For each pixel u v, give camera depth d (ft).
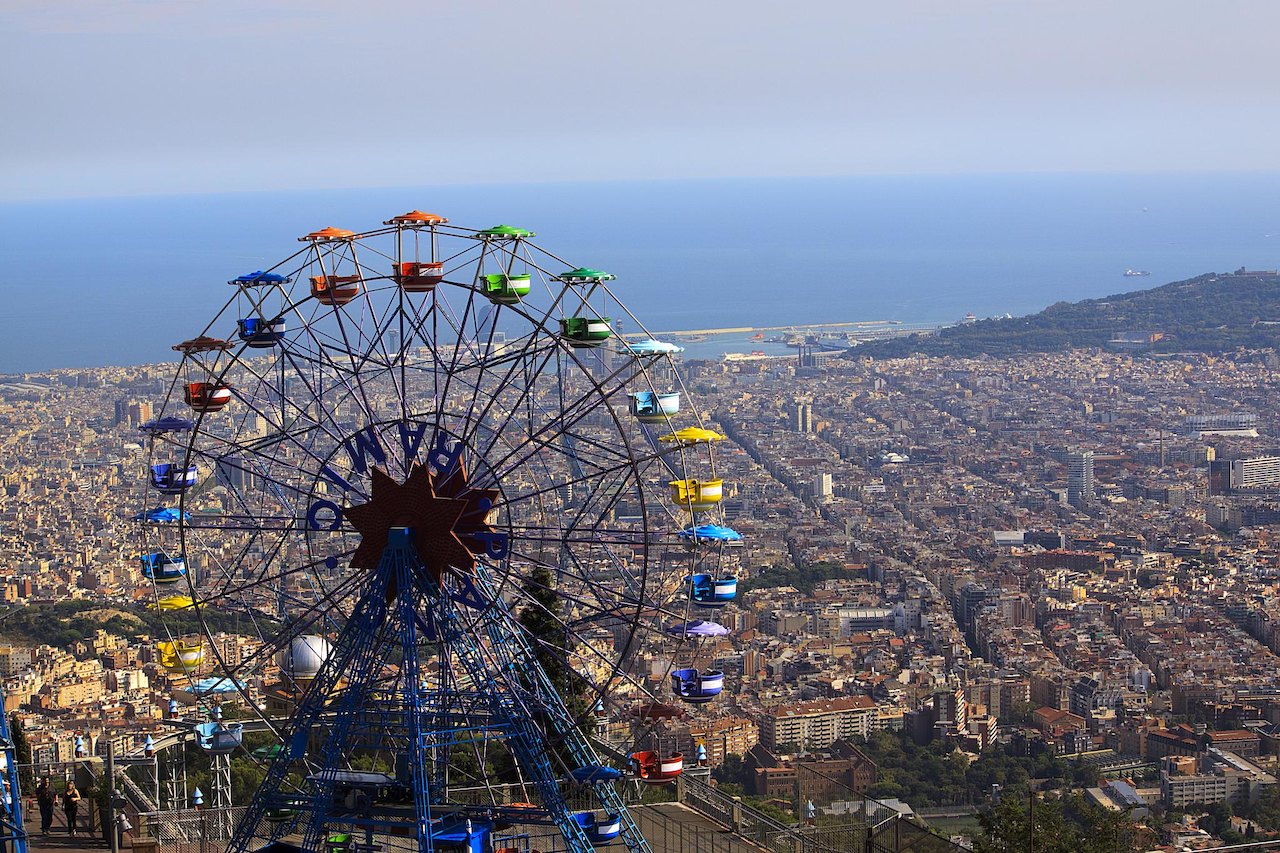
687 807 175.42
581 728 183.21
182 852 165.37
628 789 180.55
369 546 161.48
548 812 155.43
